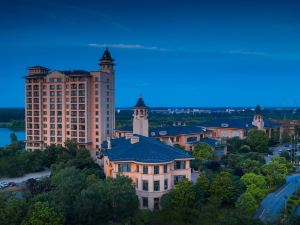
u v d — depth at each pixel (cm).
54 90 18788
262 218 8538
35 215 6481
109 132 19212
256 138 17638
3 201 7119
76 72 18438
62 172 9206
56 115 18825
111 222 7562
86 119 18288
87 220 7369
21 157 14500
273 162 12119
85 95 18212
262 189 9688
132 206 7944
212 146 16400
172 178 9362
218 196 8862
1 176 13762
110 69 19288
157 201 8962
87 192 7512
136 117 14350
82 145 18425
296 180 11825
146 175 8950
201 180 9038
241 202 8481
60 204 7162
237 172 11275
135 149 9631
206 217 7181
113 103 19550
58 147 16038
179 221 7450
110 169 9988
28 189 9638
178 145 16062
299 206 9562
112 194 7675
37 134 19250
